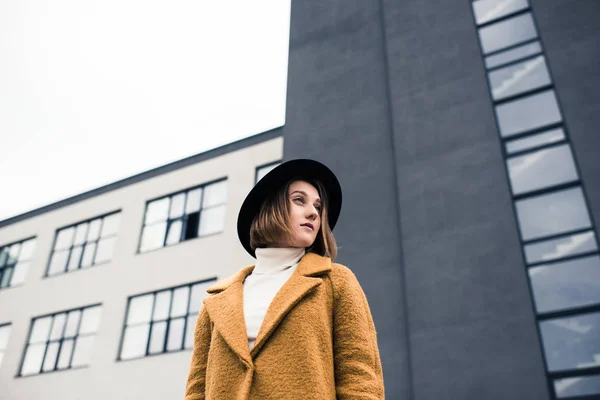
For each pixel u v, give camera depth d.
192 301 15.03
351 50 11.98
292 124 11.55
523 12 10.09
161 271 16.02
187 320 14.82
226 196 16.42
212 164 17.11
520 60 9.66
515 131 9.07
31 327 17.84
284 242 1.74
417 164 9.59
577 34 9.22
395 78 10.80
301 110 11.67
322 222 1.83
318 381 1.34
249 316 1.54
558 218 8.00
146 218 17.61
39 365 16.88
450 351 7.72
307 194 1.81
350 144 10.68
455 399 7.37
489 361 7.40
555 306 7.41
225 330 1.49
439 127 9.76
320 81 11.91
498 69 9.84
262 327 1.42
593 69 8.78
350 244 9.54
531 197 8.38
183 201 17.20
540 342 7.25
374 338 1.63
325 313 1.50
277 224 1.71
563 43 9.27
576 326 7.16
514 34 9.98
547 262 7.77
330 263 1.64
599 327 7.00
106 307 16.38
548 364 7.11
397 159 9.84
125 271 16.72
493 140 9.12
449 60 10.40
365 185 10.05
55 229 19.70
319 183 1.89
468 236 8.47
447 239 8.61
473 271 8.16
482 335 7.62
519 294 7.65
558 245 7.80
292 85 12.17
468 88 9.87
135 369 14.69
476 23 10.60
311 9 13.22
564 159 8.39
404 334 8.27
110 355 15.36
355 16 12.45
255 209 1.92
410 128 10.04
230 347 1.44
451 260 8.41
